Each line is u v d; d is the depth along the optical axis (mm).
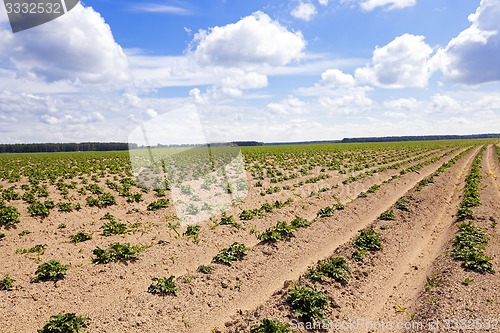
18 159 63094
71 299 9930
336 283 10305
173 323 8656
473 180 25109
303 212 19250
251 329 7820
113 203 21641
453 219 17234
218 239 14344
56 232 16391
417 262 12742
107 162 51031
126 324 8266
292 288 9578
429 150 72000
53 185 29062
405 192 24781
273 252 12812
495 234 13977
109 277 11180
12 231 16297
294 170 38531
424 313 8695
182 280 10391
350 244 13281
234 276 11008
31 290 10070
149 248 13391
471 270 10617
